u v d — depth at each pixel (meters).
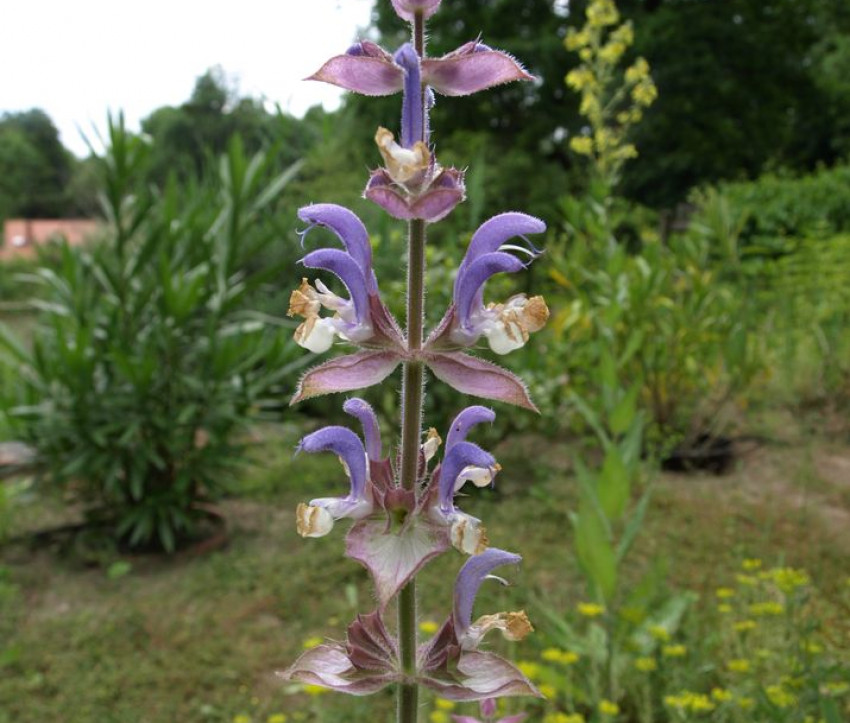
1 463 6.90
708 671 3.75
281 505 7.21
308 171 9.91
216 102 28.55
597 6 6.07
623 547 3.93
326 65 1.91
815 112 22.61
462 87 1.97
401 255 7.28
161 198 7.64
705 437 8.10
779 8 20.34
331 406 8.48
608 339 5.58
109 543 6.34
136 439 6.18
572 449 8.17
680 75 19.27
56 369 6.04
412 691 2.04
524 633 2.08
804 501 6.47
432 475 1.98
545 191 16.69
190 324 6.59
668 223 15.63
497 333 1.93
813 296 9.81
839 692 3.49
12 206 49.91
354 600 4.45
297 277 9.03
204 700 4.41
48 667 4.72
